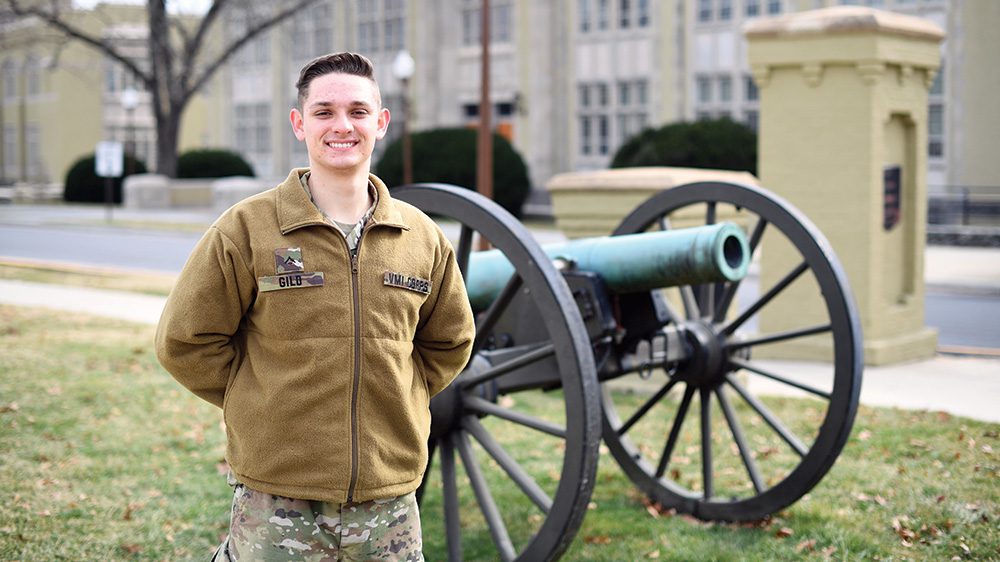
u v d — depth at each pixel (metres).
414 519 2.84
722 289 5.48
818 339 8.66
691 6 28.55
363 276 2.69
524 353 4.44
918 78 9.13
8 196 40.12
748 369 4.93
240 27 41.72
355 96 2.68
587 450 3.70
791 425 6.52
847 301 4.60
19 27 43.12
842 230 8.70
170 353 2.70
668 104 29.17
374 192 2.79
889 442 6.04
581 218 7.45
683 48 28.78
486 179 14.59
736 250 4.37
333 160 2.68
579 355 3.71
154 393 7.42
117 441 6.21
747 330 10.44
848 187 8.64
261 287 2.64
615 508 5.16
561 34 31.34
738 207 5.00
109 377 7.89
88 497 5.18
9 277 15.23
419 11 34.75
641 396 7.31
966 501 5.01
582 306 4.48
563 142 31.61
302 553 2.70
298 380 2.64
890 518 4.83
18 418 6.59
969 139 23.67
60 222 28.16
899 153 9.08
